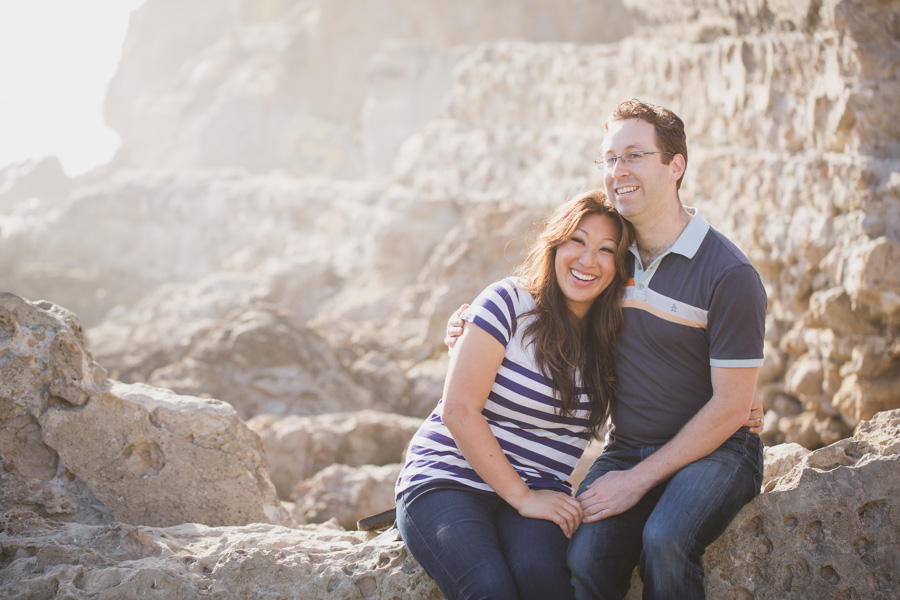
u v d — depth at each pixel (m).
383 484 7.51
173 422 3.44
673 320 2.62
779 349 8.80
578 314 2.75
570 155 14.67
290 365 11.03
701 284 2.59
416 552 2.57
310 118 33.19
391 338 13.67
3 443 3.27
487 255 13.39
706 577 2.71
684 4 11.62
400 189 18.92
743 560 2.70
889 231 7.37
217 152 36.12
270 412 10.58
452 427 2.56
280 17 41.44
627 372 2.73
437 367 11.91
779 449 3.23
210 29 47.31
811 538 2.68
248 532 3.18
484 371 2.59
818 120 8.23
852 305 7.57
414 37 30.80
